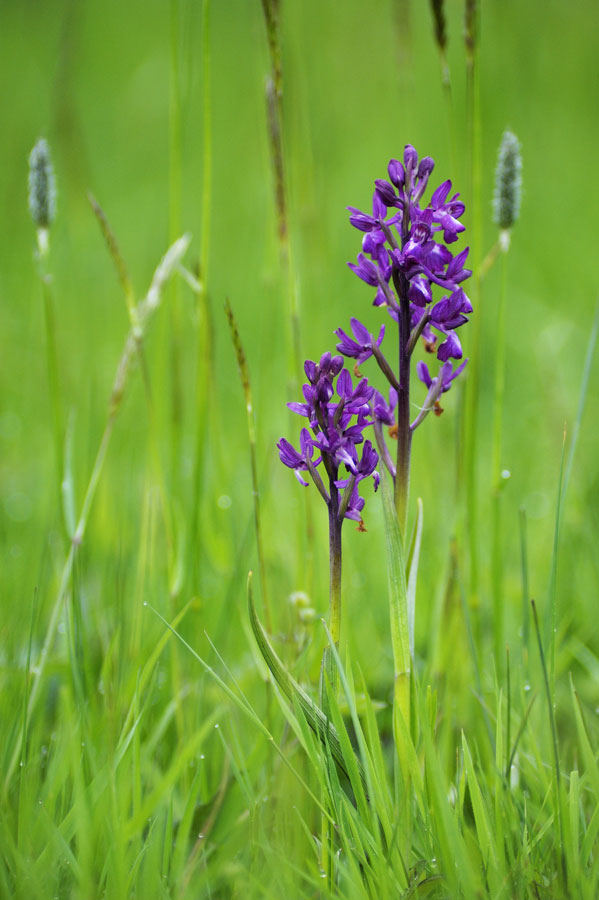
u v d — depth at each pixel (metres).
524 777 1.50
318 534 1.68
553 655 1.47
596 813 1.42
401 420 1.43
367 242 1.43
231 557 1.65
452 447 1.80
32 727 1.52
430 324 1.43
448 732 1.50
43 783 1.49
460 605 1.55
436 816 1.42
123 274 1.56
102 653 1.59
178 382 1.65
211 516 1.70
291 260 1.58
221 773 1.51
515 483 1.92
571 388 2.28
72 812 1.44
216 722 1.49
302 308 1.95
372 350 1.43
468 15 1.56
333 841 1.43
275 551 1.67
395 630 1.43
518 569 1.69
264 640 1.42
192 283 1.59
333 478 1.42
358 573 1.67
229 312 1.49
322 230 1.87
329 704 1.42
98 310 2.65
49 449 1.96
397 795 1.43
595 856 1.43
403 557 1.42
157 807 1.46
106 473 1.71
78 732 1.45
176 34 1.61
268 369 1.89
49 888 1.42
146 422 2.11
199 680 1.53
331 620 1.43
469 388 1.57
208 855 1.46
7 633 1.55
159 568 1.65
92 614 1.63
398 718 1.43
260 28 1.68
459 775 1.47
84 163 2.30
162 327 1.69
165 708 1.55
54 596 1.62
